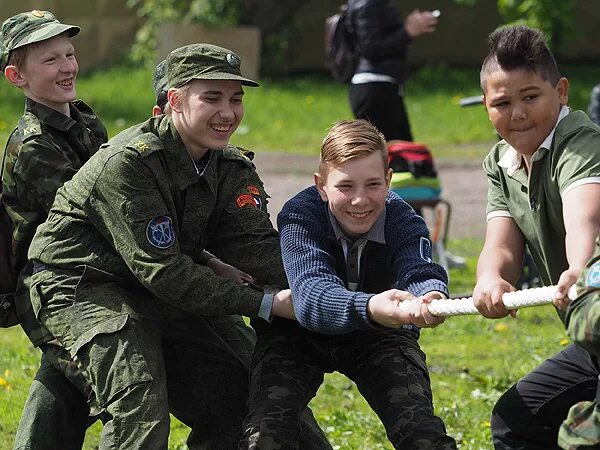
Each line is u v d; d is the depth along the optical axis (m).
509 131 4.95
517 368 8.95
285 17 25.41
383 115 12.90
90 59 26.08
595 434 4.29
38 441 5.77
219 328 5.97
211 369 5.81
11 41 6.19
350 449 7.26
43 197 5.93
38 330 5.72
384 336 5.39
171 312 5.74
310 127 20.73
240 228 5.64
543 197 5.03
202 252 5.72
